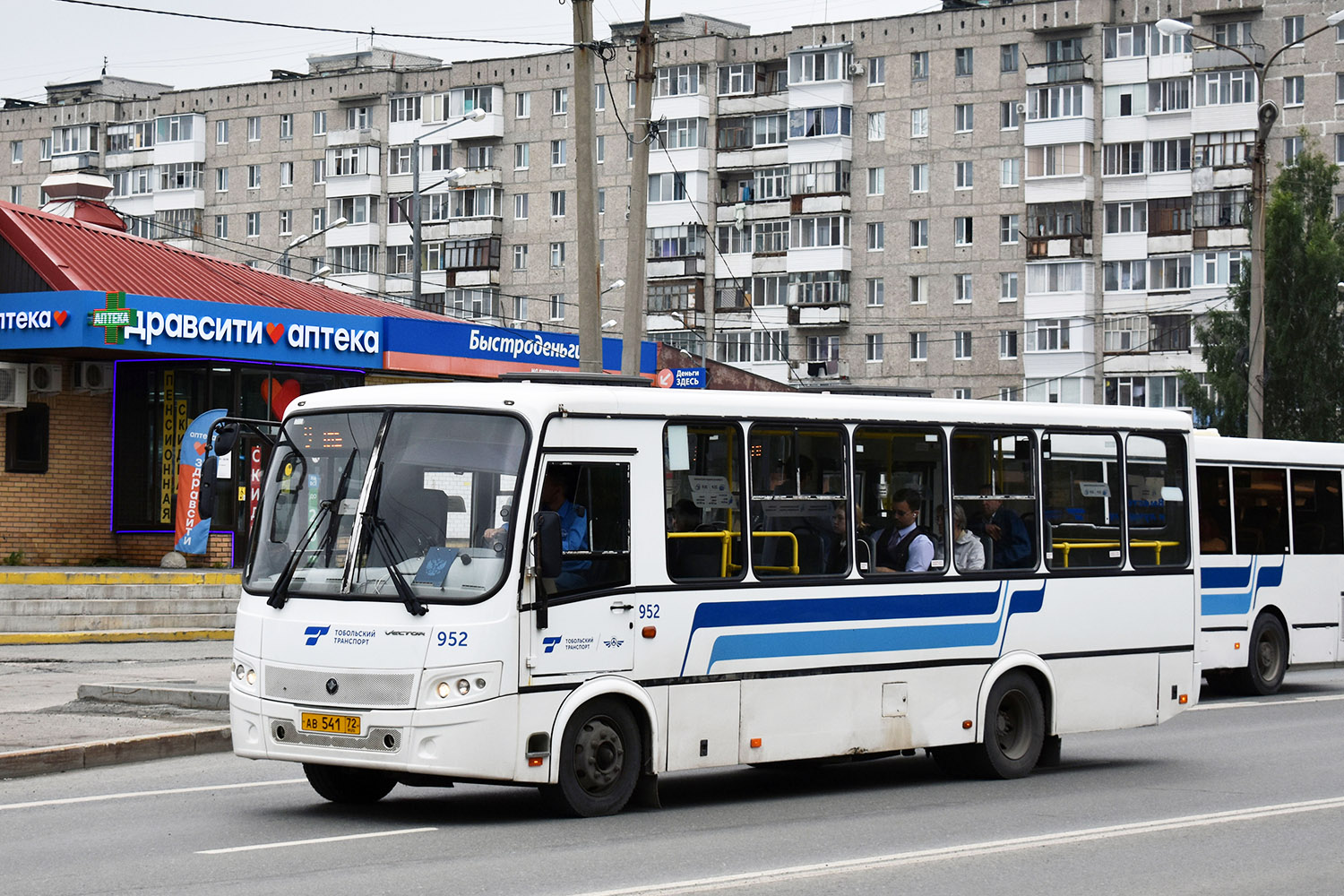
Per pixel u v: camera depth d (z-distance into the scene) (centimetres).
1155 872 1131
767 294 8838
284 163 9988
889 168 8588
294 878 1052
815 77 8675
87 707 1936
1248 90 7806
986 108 8388
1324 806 1437
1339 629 2681
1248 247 7738
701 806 1425
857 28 8688
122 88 11956
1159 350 7956
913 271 8519
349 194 9681
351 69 10181
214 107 10188
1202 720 2189
